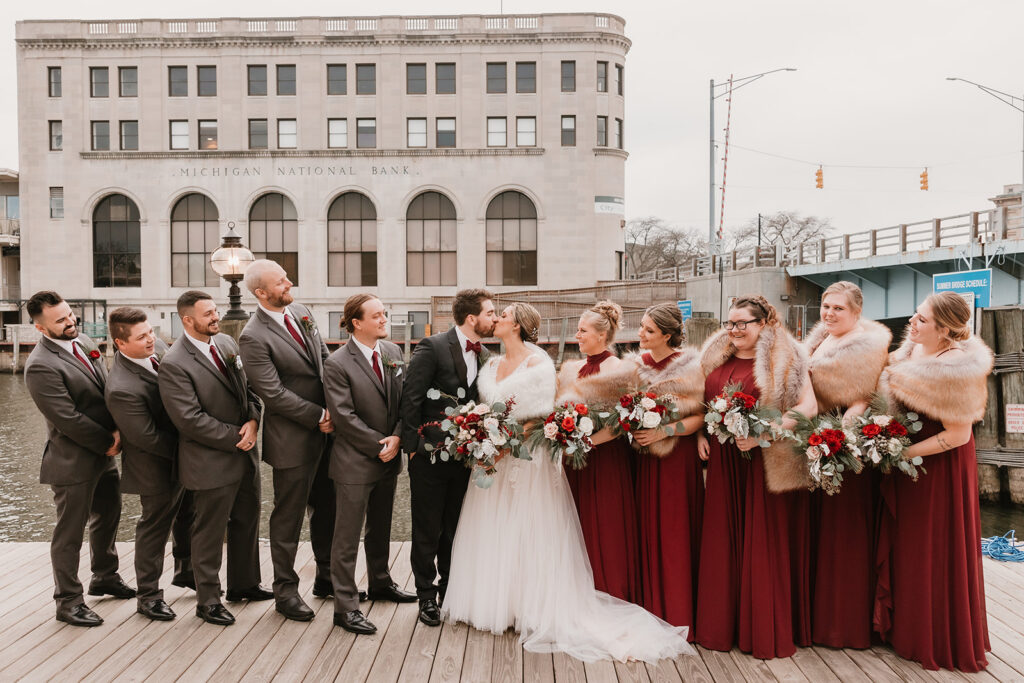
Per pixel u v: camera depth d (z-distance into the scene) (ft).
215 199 111.75
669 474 13.08
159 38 110.83
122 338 13.76
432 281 113.50
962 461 11.90
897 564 12.27
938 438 11.63
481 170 111.86
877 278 74.49
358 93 112.47
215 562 14.02
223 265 42.55
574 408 12.68
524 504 13.30
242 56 111.55
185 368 13.44
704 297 92.94
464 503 14.01
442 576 14.74
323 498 15.28
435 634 13.37
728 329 12.89
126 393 13.61
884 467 11.64
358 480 13.51
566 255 111.65
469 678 11.72
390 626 13.75
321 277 112.27
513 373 13.29
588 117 111.65
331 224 113.29
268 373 13.51
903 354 12.42
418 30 111.45
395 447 13.76
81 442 13.83
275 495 14.10
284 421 13.88
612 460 13.50
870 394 12.42
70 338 14.17
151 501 14.26
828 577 12.70
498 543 13.47
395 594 15.02
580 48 111.34
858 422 11.94
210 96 112.27
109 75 111.86
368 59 111.65
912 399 11.77
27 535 29.43
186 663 12.32
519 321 13.46
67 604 14.02
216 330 13.85
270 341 13.71
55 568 14.06
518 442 12.60
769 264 88.17
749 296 12.57
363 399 13.66
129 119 112.47
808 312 84.69
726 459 12.66
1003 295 61.00
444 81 112.88
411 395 13.69
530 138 112.98
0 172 129.80
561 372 14.26
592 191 111.65
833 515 12.64
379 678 11.75
